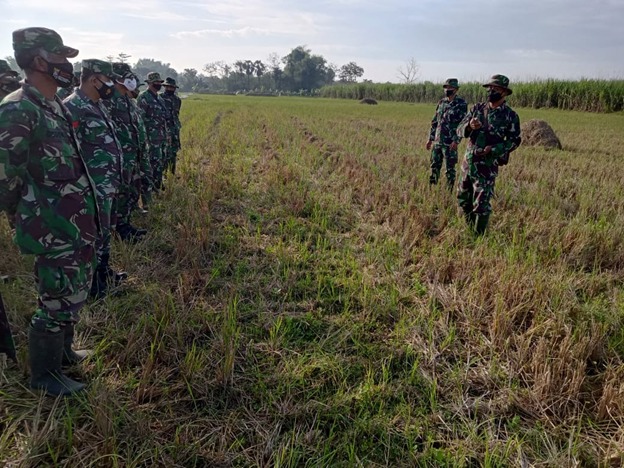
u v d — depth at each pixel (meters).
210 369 3.19
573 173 9.87
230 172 9.16
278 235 5.82
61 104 2.80
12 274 4.30
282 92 104.94
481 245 5.36
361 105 41.81
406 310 4.08
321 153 11.72
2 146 2.42
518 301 4.07
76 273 2.78
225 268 4.74
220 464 2.47
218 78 124.75
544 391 3.05
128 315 3.77
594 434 2.82
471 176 5.83
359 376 3.23
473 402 3.02
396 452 2.60
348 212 6.80
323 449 2.54
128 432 2.60
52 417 2.60
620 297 4.38
